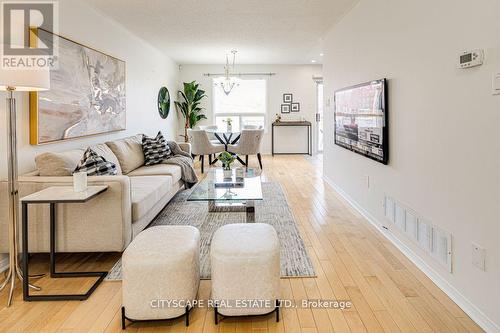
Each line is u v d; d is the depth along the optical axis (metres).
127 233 2.88
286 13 4.75
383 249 3.18
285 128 10.27
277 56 8.41
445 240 2.40
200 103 10.02
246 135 7.42
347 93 4.65
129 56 5.73
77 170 3.09
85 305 2.29
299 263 2.88
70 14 3.86
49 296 2.36
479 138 2.04
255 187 3.99
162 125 7.88
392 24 3.26
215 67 9.92
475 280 2.09
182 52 7.79
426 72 2.64
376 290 2.45
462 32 2.18
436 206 2.53
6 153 2.92
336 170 5.52
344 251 3.13
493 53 1.90
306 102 10.15
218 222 3.98
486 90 1.96
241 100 10.13
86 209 2.76
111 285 2.56
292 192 5.43
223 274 2.03
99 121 4.49
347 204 4.72
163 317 2.04
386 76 3.42
